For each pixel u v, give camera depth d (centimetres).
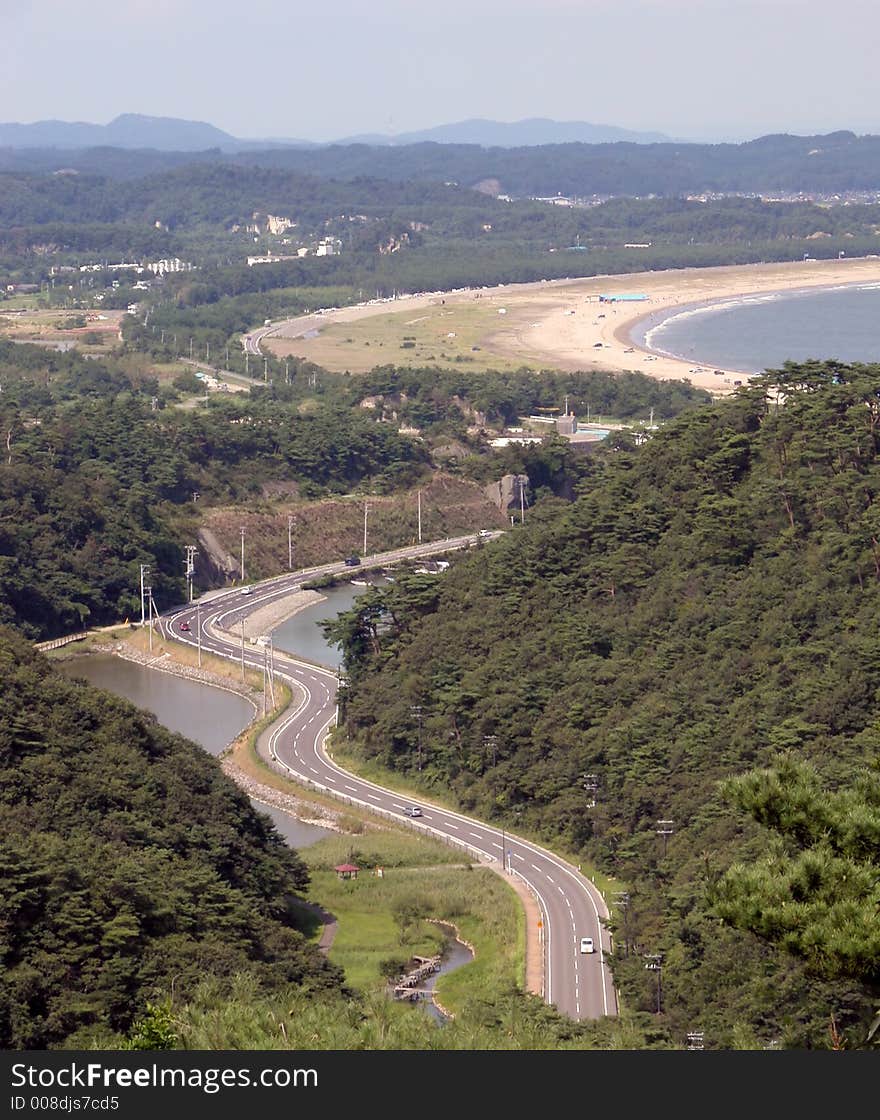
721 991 12719
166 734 18538
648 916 15250
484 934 16200
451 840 19438
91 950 12388
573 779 19512
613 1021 12438
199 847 15762
